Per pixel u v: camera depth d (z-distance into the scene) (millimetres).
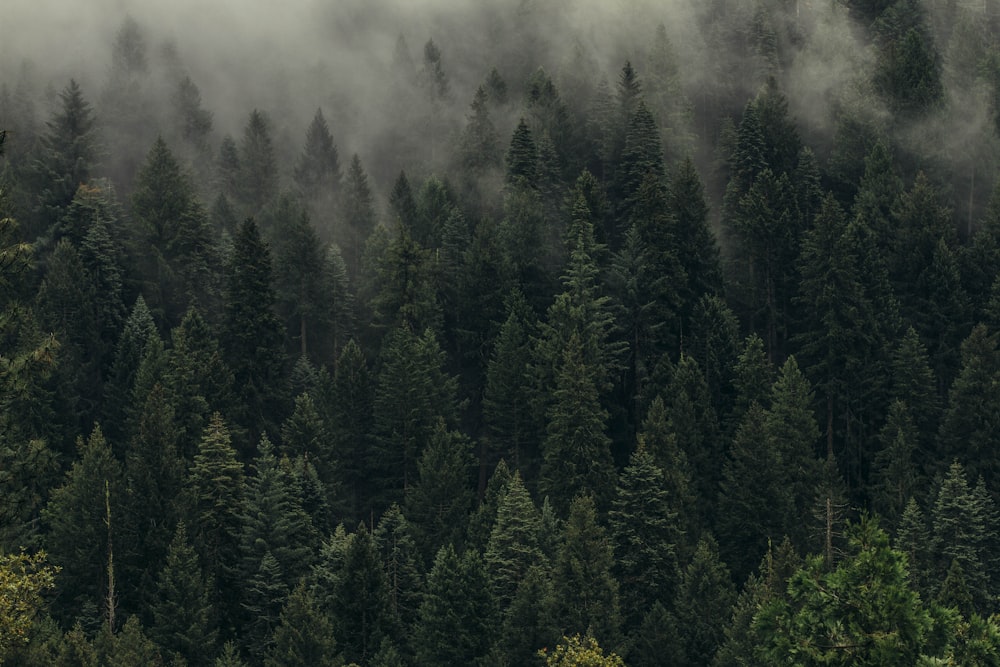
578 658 44969
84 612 62688
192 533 67625
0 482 25125
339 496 83625
